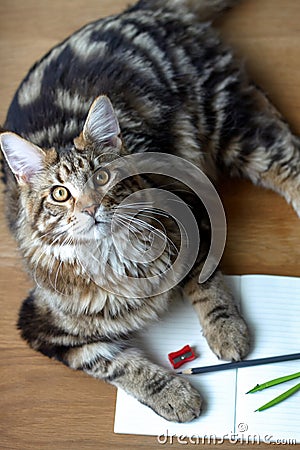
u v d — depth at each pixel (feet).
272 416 3.49
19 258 3.73
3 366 3.76
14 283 3.90
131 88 3.61
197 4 4.08
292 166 3.77
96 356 3.54
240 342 3.52
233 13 4.27
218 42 3.90
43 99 3.62
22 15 4.42
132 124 3.57
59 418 3.64
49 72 3.69
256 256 3.79
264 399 3.51
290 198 3.83
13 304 3.86
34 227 3.28
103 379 3.57
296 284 3.69
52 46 4.34
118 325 3.52
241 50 4.19
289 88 4.09
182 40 3.80
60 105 3.57
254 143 3.76
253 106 3.81
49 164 3.20
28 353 3.76
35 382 3.71
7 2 4.45
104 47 3.67
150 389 3.48
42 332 3.58
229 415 3.50
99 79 3.59
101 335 3.52
